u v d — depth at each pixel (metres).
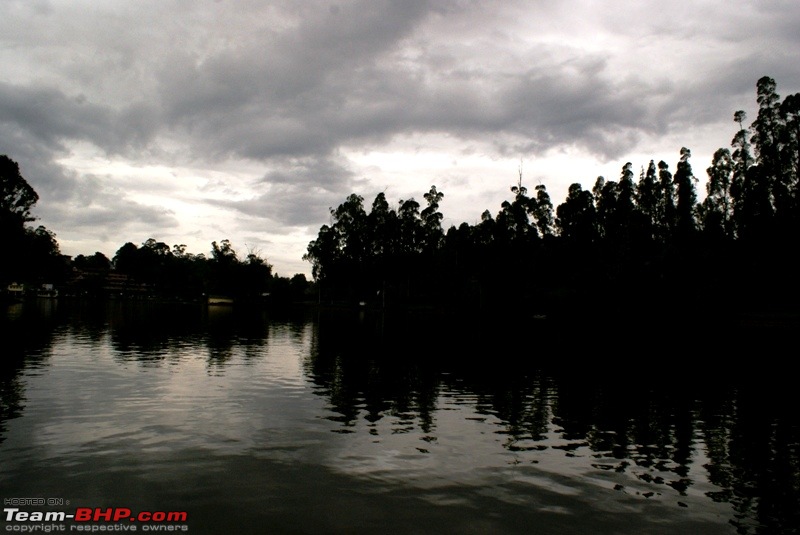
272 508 6.18
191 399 11.99
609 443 9.66
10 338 24.39
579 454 8.92
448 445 9.12
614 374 18.11
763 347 27.62
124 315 47.97
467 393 14.09
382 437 9.46
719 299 39.47
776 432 10.66
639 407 12.88
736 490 7.39
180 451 8.17
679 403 13.48
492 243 67.62
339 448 8.66
